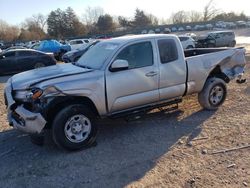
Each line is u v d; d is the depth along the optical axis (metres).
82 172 4.55
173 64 6.28
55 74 5.43
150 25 88.75
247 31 64.56
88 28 87.31
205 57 6.91
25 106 5.21
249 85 9.91
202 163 4.66
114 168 4.62
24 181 4.38
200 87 6.86
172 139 5.61
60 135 5.06
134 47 5.85
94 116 5.39
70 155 5.11
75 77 5.25
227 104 7.71
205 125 6.26
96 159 4.93
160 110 6.96
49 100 4.98
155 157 4.92
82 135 5.28
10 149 5.47
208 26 77.69
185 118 6.74
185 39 25.56
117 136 5.87
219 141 5.43
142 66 5.90
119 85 5.59
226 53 7.32
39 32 83.81
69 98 5.13
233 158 4.77
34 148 5.46
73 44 28.91
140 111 6.06
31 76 5.55
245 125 6.17
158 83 6.09
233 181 4.14
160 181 4.21
